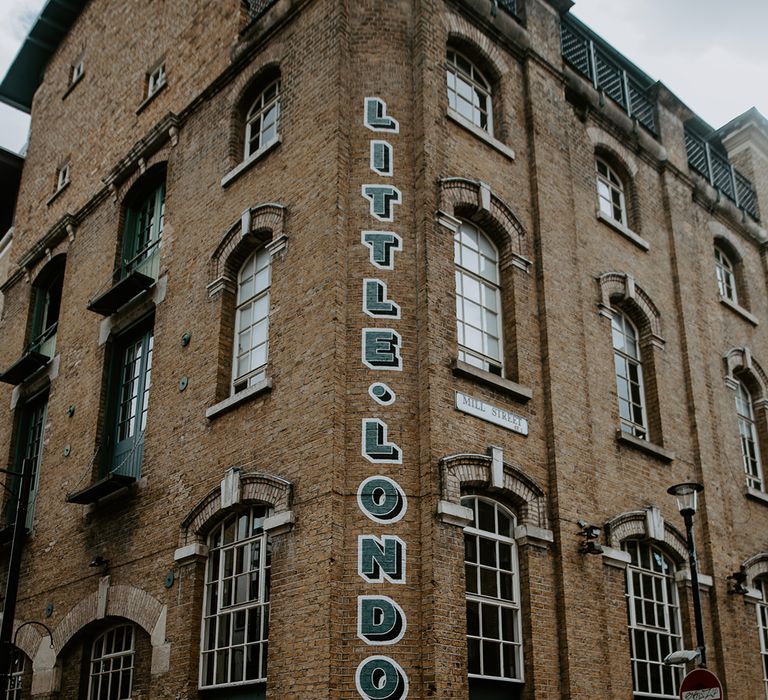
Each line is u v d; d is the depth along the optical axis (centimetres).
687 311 1903
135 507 1582
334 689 1136
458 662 1185
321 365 1314
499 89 1698
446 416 1312
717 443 1836
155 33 2077
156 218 1889
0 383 2180
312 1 1611
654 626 1538
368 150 1459
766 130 2450
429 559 1216
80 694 1580
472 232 1547
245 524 1382
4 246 2545
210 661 1358
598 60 1983
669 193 2005
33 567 1805
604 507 1511
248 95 1728
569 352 1557
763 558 1817
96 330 1886
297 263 1434
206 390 1522
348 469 1255
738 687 1616
